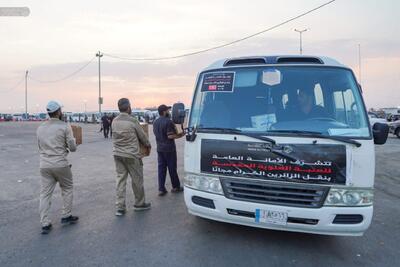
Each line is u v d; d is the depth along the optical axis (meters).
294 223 3.73
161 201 6.33
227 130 4.07
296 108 4.04
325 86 4.08
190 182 4.32
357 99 3.92
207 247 4.16
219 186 4.02
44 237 4.49
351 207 3.62
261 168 3.81
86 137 24.69
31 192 7.01
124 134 5.37
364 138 3.66
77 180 8.34
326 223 3.65
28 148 16.20
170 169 6.96
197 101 4.50
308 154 3.67
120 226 4.92
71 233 4.64
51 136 4.72
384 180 8.79
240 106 4.22
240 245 4.22
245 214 3.92
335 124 3.87
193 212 4.34
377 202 6.57
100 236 4.53
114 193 6.96
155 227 4.88
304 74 4.16
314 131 3.82
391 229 4.95
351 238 4.52
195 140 4.27
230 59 4.57
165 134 6.70
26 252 4.01
